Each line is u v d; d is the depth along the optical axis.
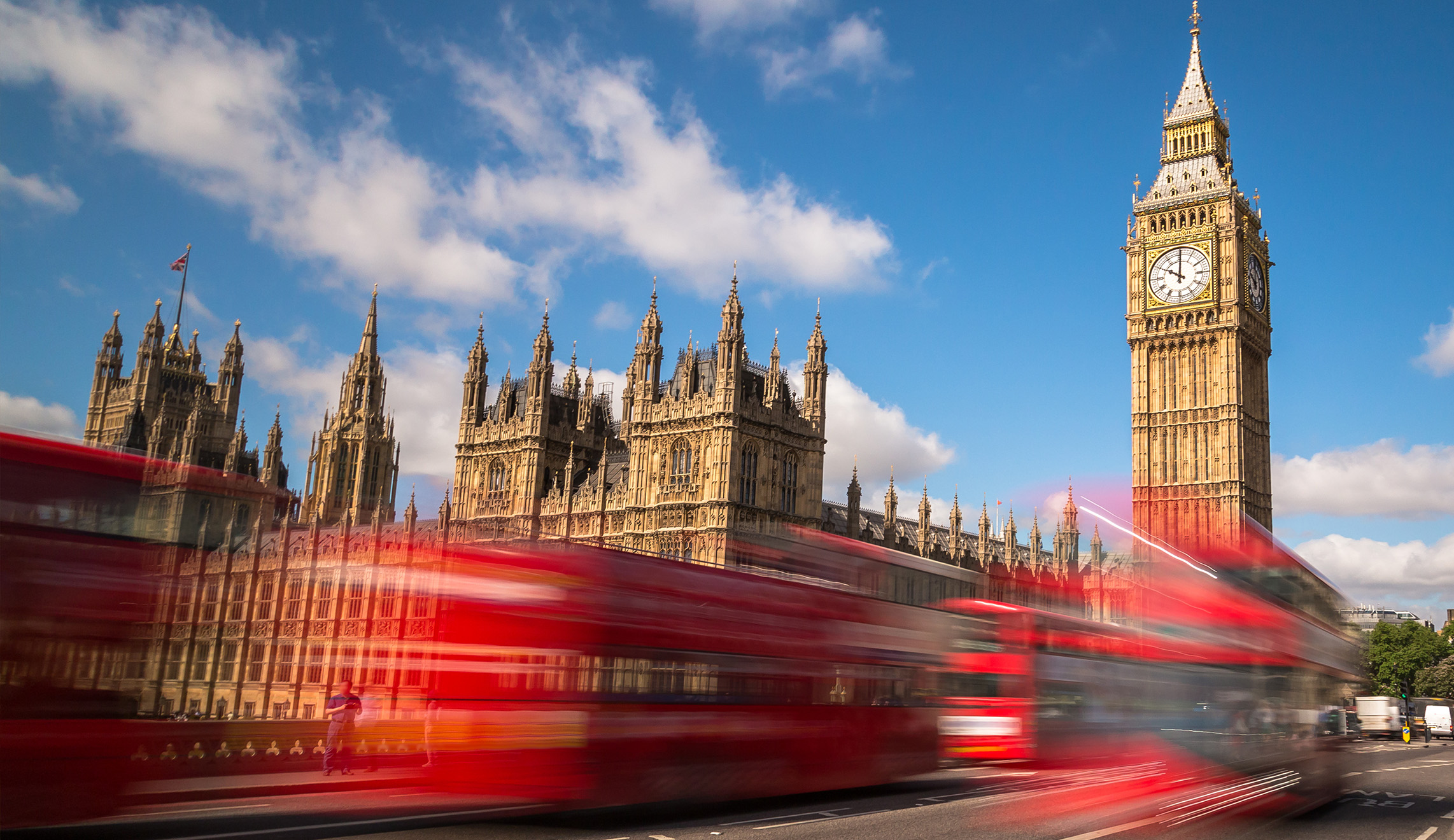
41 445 19.59
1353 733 37.81
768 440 91.31
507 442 105.06
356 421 173.62
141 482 21.41
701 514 88.06
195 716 29.70
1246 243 135.00
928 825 26.22
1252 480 131.50
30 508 19.23
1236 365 128.88
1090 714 41.62
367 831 24.31
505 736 22.98
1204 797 28.59
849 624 32.03
